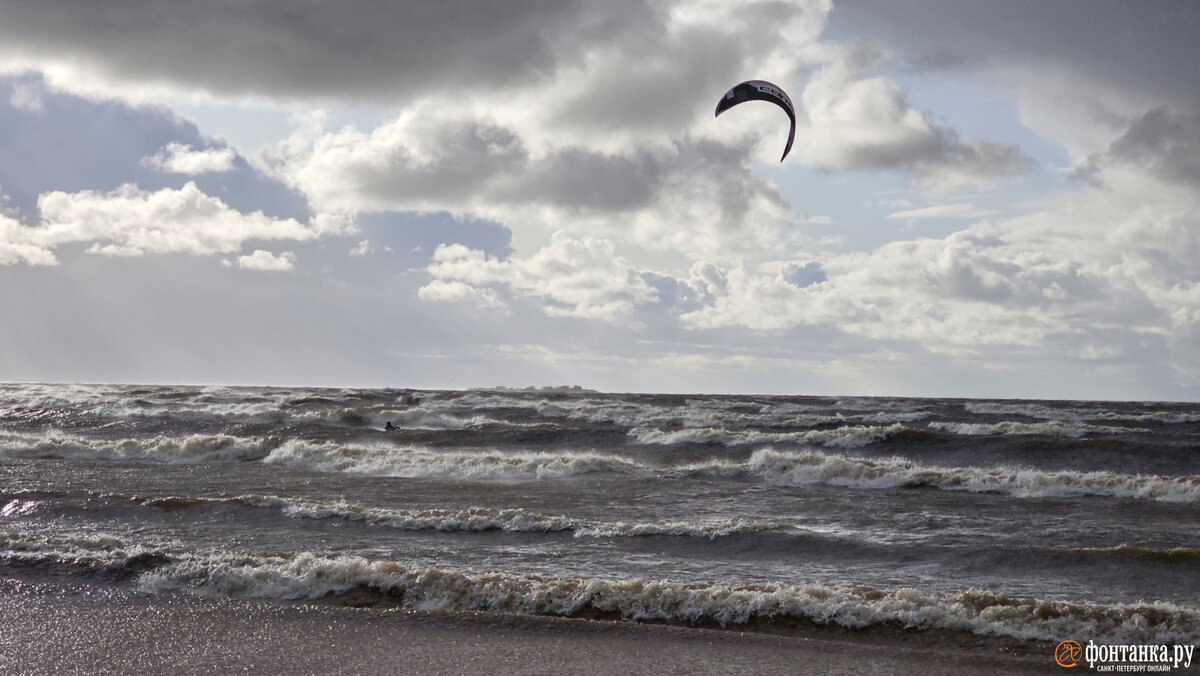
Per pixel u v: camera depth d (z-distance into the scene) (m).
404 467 24.02
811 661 8.05
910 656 8.22
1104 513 16.98
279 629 9.07
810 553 13.14
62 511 16.12
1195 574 11.57
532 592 10.29
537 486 20.83
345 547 13.42
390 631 9.01
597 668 7.80
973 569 12.16
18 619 9.51
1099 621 9.10
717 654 8.23
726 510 17.42
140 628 9.13
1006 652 8.49
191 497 18.34
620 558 12.84
